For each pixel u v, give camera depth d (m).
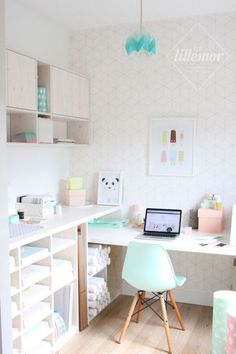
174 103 3.84
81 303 3.29
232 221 3.17
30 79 3.11
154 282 2.93
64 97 3.61
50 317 2.90
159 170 3.92
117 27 3.98
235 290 3.55
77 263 3.22
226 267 3.80
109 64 4.03
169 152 3.88
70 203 3.98
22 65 3.01
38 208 3.34
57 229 2.92
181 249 3.12
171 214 3.54
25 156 3.54
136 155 4.00
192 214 3.75
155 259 2.88
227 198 3.73
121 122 4.03
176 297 3.95
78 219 3.24
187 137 3.81
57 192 4.06
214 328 2.87
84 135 4.11
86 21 3.86
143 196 4.00
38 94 3.29
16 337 2.52
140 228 3.75
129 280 3.04
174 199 3.90
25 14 3.49
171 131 3.85
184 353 2.95
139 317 3.54
